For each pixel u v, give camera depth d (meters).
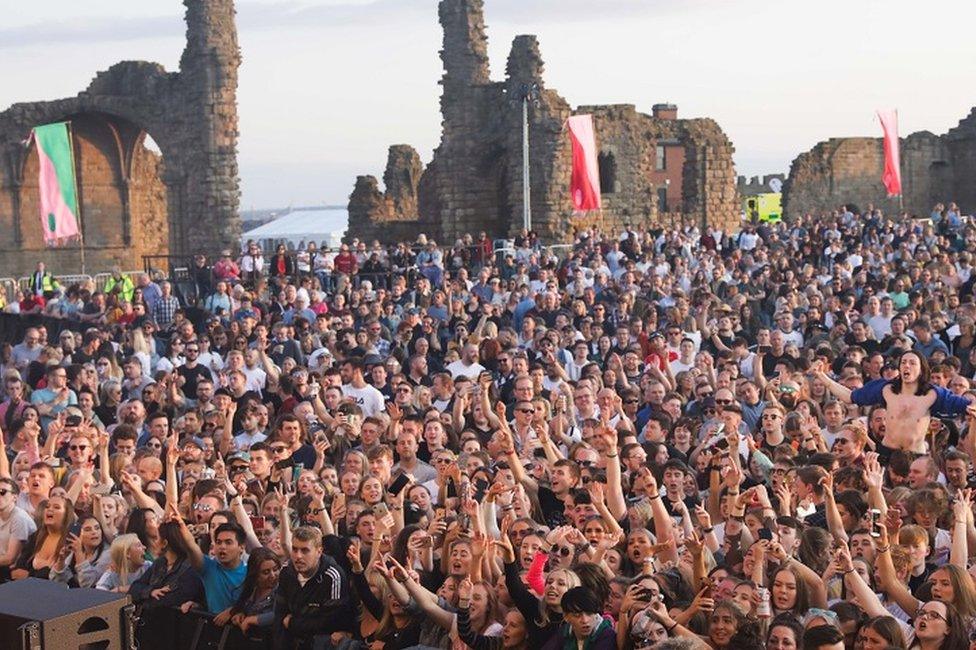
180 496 19.41
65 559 17.55
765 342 28.61
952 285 40.28
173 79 64.94
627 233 52.25
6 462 21.02
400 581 14.59
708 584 12.98
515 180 63.19
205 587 16.16
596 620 13.27
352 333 31.47
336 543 15.72
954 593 12.95
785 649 12.20
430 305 38.62
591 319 32.31
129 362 28.56
